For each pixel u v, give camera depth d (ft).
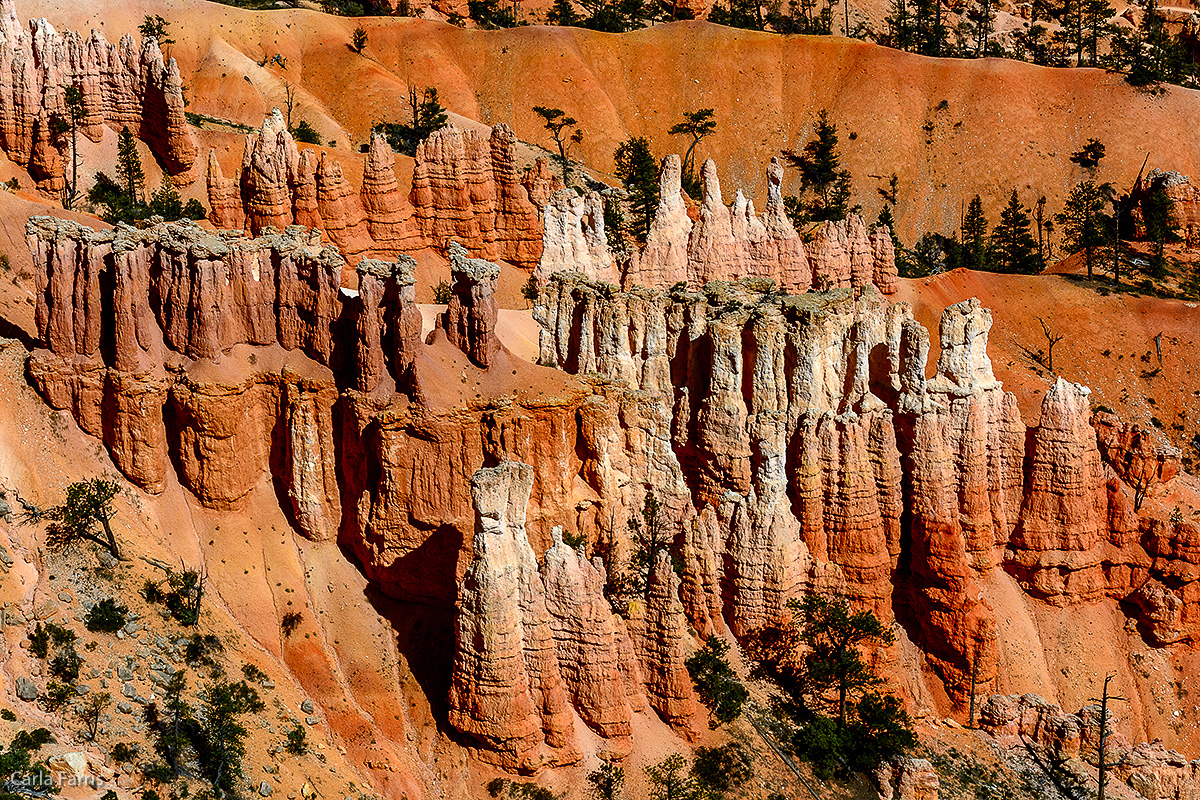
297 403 369.30
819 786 363.97
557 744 340.59
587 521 380.78
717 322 401.08
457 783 340.18
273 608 362.53
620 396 388.78
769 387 405.39
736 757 358.64
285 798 320.50
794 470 406.00
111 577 344.69
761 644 389.80
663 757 351.46
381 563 365.40
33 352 371.15
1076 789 406.00
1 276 409.90
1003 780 400.88
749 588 389.60
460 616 336.90
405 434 361.30
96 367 368.48
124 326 364.79
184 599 349.20
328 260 368.07
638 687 357.61
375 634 362.12
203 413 363.97
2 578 326.44
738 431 400.67
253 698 338.13
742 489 400.67
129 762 305.73
